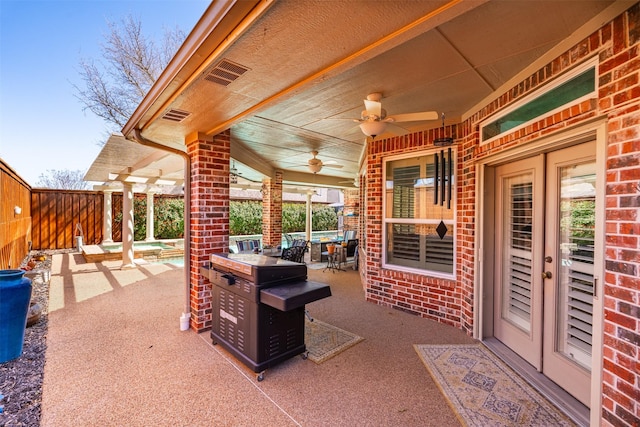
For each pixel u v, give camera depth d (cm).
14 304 304
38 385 262
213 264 340
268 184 884
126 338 358
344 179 1130
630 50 171
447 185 421
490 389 258
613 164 181
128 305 481
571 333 251
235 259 314
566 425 216
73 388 258
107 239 1080
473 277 361
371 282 504
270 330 280
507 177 335
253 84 241
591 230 234
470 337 364
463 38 212
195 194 381
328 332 377
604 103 187
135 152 555
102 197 1160
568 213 256
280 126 439
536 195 287
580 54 205
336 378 276
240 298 294
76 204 1114
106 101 1124
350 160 744
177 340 353
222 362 303
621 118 176
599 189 192
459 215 399
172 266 825
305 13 157
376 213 496
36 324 399
